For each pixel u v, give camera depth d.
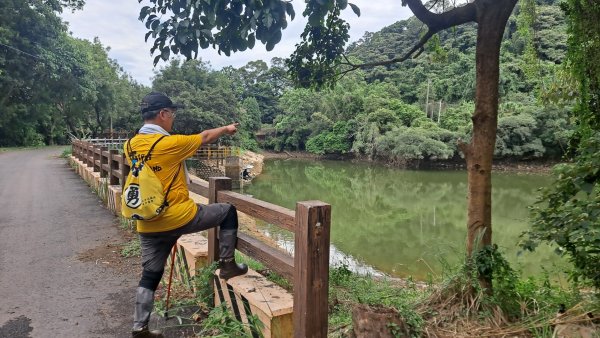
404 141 33.81
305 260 2.15
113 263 4.60
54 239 5.59
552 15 34.22
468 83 39.31
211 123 32.19
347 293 4.92
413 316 2.94
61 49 27.22
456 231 13.44
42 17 25.41
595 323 2.78
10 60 24.44
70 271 4.34
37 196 9.02
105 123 43.00
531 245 2.86
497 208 17.17
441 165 35.22
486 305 3.17
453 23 3.54
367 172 34.22
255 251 2.80
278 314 2.43
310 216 2.13
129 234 5.79
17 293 3.75
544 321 2.97
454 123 35.66
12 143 31.42
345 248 11.30
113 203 7.07
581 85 4.03
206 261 3.63
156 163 2.45
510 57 36.31
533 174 30.81
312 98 48.62
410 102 45.50
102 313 3.35
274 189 25.78
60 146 34.12
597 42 3.83
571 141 4.06
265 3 2.72
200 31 3.00
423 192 23.66
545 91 5.44
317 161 44.62
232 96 36.03
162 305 3.39
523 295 3.43
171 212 2.51
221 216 2.84
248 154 39.16
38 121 35.06
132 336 2.86
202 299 3.34
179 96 32.84
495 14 3.19
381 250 11.05
